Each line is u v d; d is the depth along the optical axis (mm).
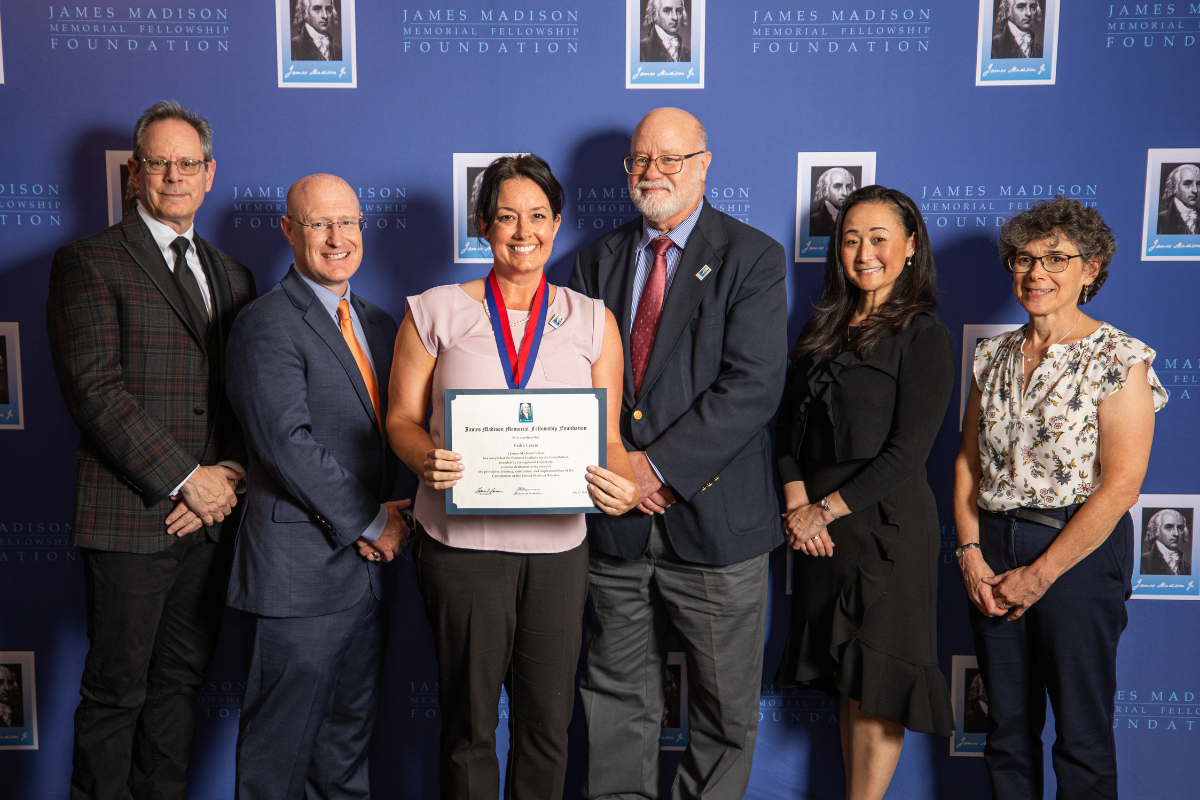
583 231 2314
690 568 2012
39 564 2336
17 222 2262
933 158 2266
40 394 2301
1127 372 1762
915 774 2404
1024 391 1877
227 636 2369
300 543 1774
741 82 2262
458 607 1681
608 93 2271
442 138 2281
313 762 2023
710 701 2057
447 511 1592
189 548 1988
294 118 2268
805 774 2412
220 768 2400
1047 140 2246
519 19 2248
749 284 1963
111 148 2250
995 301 2295
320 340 1799
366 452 1839
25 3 2207
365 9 2240
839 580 1923
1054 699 1878
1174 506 2312
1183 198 2238
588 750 2176
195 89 2250
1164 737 2363
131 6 2219
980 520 1973
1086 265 1837
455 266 2322
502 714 2424
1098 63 2219
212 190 2275
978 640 1972
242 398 1738
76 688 2367
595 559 2111
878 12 2230
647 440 1958
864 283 1962
